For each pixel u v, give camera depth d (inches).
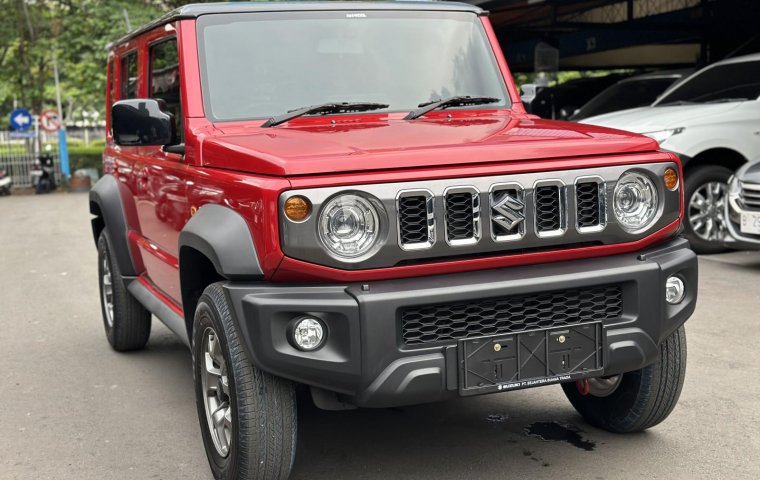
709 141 352.8
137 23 927.0
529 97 183.9
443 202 127.3
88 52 1007.6
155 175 185.2
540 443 163.6
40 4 1177.4
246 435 131.5
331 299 123.7
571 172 134.5
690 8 580.1
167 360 235.9
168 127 155.3
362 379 124.7
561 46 707.4
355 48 175.0
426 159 128.3
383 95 169.9
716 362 210.2
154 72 192.5
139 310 234.7
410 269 127.2
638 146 140.8
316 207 122.7
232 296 128.0
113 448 172.1
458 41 182.9
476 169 129.7
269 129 154.6
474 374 129.0
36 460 167.2
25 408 198.8
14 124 1055.0
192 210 154.8
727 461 152.4
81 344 256.5
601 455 156.8
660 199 139.9
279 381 132.4
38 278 374.6
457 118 167.9
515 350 130.9
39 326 282.4
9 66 1189.7
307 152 129.3
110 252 231.1
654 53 772.6
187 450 169.6
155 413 192.4
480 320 130.5
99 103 1240.8
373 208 124.8
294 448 135.4
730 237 315.0
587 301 135.7
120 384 214.8
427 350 127.1
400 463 156.5
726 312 257.8
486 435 168.9
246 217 129.2
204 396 147.6
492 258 130.9
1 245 496.1
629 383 157.8
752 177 305.6
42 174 1008.9
